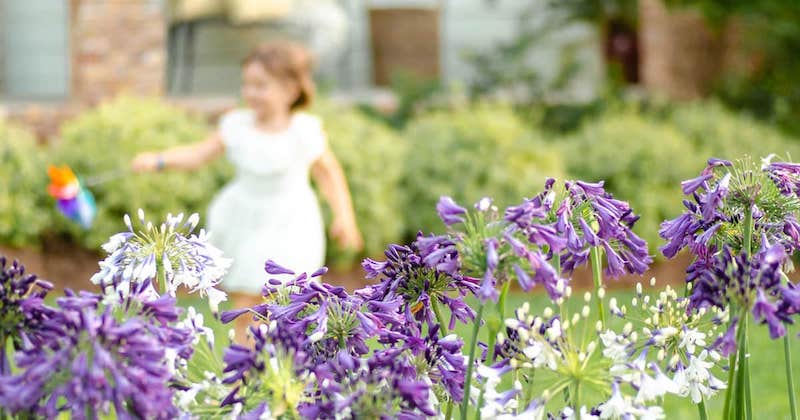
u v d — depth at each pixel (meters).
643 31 12.73
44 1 14.64
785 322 1.48
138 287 1.53
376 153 8.59
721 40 12.34
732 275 1.51
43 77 14.76
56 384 1.34
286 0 9.76
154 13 10.75
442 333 1.68
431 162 8.68
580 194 1.66
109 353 1.31
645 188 8.70
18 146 8.28
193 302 5.90
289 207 5.88
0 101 12.22
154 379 1.32
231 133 5.89
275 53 5.85
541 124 10.96
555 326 1.48
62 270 8.28
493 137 8.71
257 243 5.80
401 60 15.09
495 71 11.44
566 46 13.26
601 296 1.58
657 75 12.59
